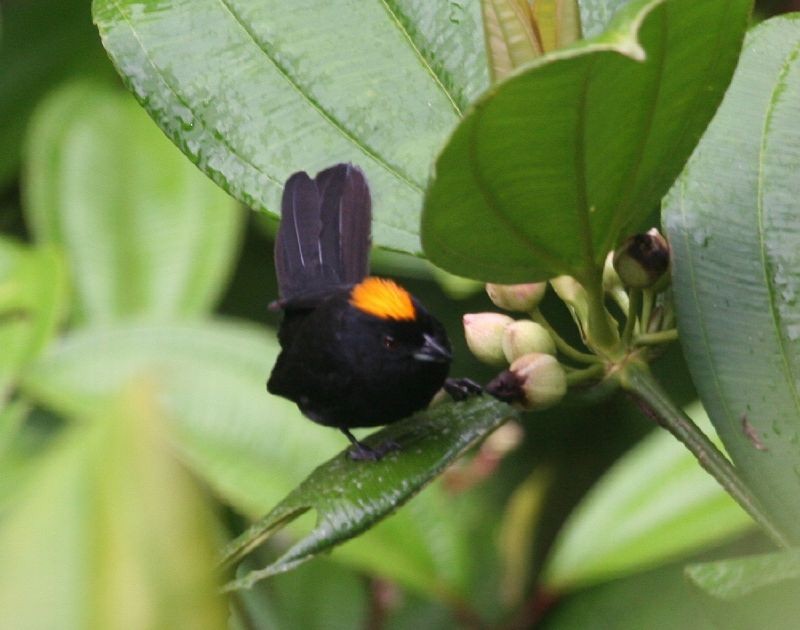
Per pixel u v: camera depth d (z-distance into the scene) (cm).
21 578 63
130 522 64
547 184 130
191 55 140
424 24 140
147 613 63
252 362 151
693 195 137
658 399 135
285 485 149
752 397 134
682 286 135
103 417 65
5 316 153
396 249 139
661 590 149
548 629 151
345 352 151
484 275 133
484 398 139
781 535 133
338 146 139
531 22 130
